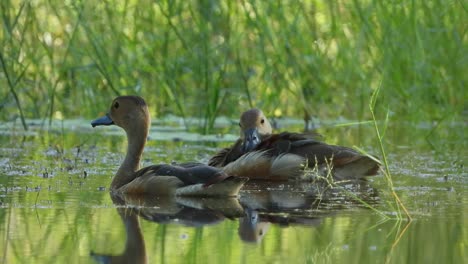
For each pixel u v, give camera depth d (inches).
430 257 364.2
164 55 802.8
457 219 433.1
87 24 798.5
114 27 806.5
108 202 470.6
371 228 414.0
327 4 846.5
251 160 565.6
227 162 594.2
